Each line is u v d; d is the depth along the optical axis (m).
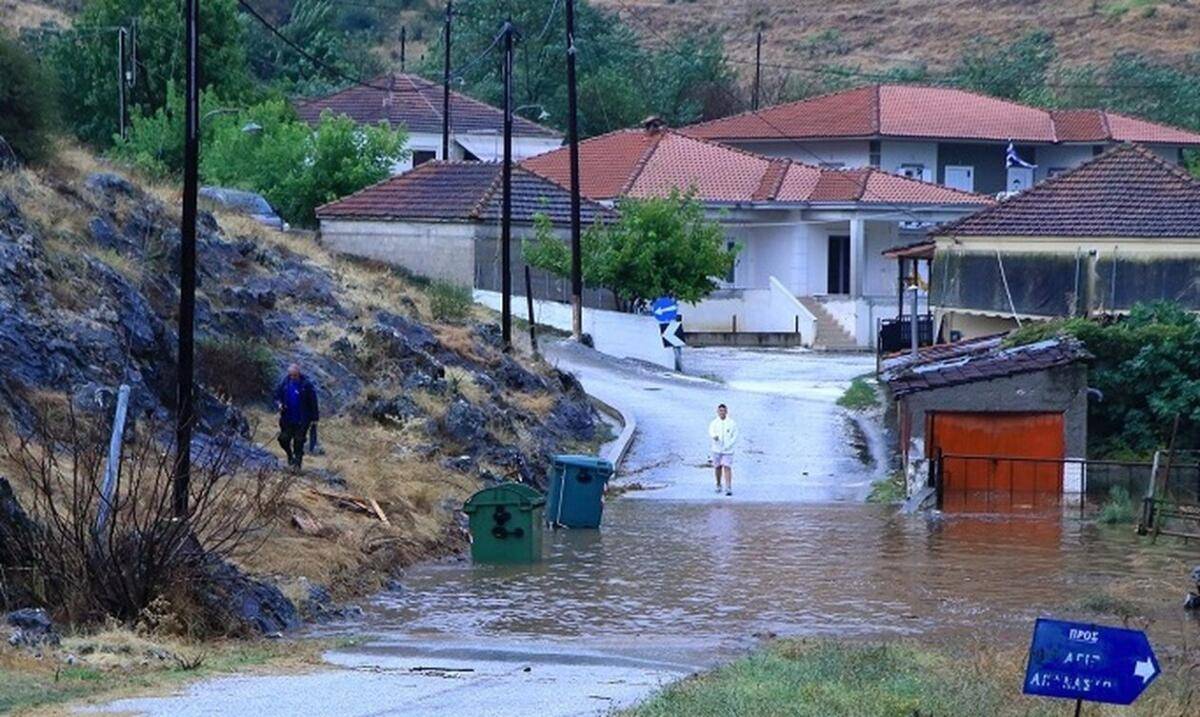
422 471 43.59
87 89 94.69
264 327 49.75
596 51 133.12
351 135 86.62
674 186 78.94
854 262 89.56
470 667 24.94
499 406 51.94
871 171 92.50
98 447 27.84
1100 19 165.25
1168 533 42.00
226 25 97.69
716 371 73.00
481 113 106.69
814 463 53.44
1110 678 16.16
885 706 20.28
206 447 38.09
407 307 58.72
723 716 19.20
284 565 31.84
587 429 55.69
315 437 41.91
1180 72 151.00
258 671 23.61
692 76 137.00
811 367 75.38
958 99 106.81
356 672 23.89
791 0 179.75
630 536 41.47
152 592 26.50
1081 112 107.50
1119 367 53.53
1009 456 50.72
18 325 37.44
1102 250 62.66
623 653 26.77
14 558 26.02
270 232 61.12
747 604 32.22
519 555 37.25
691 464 53.16
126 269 46.03
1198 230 61.06
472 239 77.38
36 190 46.81
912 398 50.78
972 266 66.62
